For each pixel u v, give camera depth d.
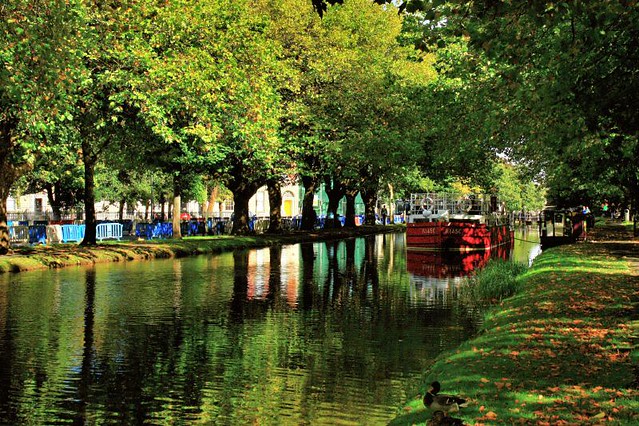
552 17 10.56
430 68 57.75
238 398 10.24
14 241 39.66
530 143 20.77
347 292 22.52
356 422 9.15
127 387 10.80
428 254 41.69
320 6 8.31
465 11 10.94
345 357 12.91
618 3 10.41
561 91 13.70
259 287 23.56
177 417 9.34
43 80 19.17
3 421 9.14
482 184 56.78
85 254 32.94
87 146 35.84
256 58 34.16
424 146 47.25
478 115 25.98
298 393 10.50
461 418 7.45
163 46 29.97
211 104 31.17
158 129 28.69
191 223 56.66
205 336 14.87
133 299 20.23
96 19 25.64
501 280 21.81
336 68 47.12
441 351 13.40
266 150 39.00
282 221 71.94
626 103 12.17
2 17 18.03
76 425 9.00
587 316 14.02
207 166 44.28
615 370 9.47
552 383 8.83
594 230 64.88
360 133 46.59
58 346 13.71
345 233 63.62
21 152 30.05
